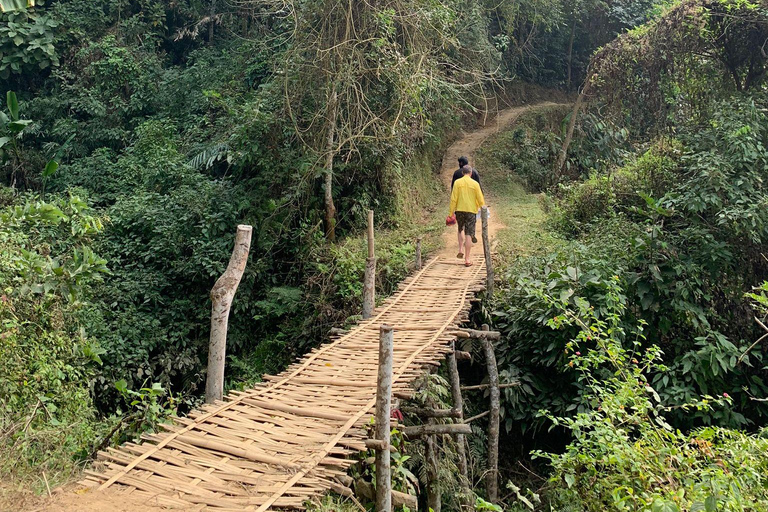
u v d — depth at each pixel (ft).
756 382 25.41
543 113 68.95
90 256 19.85
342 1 37.68
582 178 54.39
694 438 16.30
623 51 39.19
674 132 37.01
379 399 12.92
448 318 23.53
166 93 55.31
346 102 39.42
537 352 25.79
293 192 39.78
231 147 42.04
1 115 29.37
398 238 40.06
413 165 50.83
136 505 10.38
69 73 55.36
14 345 16.19
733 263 27.76
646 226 29.81
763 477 14.73
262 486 11.19
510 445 26.94
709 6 33.83
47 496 10.46
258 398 15.61
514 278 29.48
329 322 33.71
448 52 50.93
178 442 12.85
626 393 17.11
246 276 37.47
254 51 52.90
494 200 50.29
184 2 63.21
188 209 38.96
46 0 61.52
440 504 18.98
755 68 33.96
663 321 26.11
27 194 41.09
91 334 30.22
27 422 13.37
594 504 15.61
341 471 12.28
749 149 28.71
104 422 18.33
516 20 69.36
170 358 33.99
